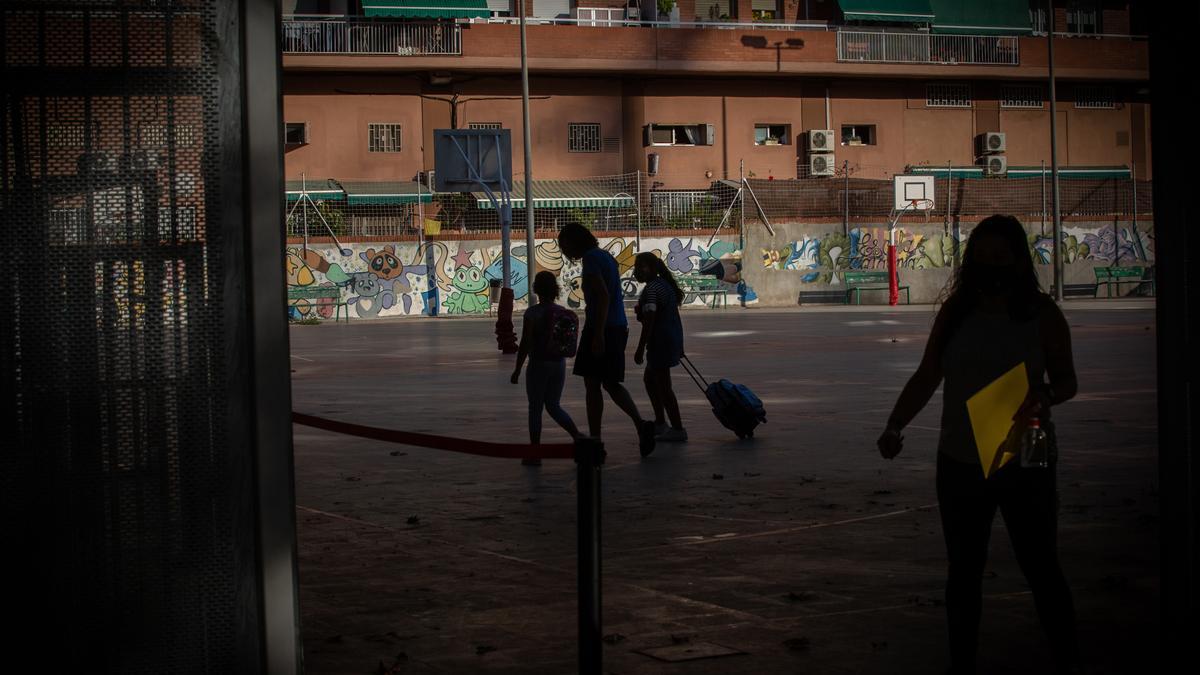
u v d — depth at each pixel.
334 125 45.00
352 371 20.31
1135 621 5.19
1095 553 6.45
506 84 46.44
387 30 44.69
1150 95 4.04
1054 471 4.24
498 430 12.47
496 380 18.31
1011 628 5.13
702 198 46.28
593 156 47.28
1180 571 4.02
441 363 21.92
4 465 3.49
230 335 3.55
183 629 3.55
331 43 44.28
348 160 45.12
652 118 47.72
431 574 6.33
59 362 3.50
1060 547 6.61
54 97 3.48
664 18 47.66
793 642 4.91
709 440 11.45
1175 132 3.96
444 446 4.41
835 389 15.74
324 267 42.62
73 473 3.50
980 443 4.18
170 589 3.54
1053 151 44.34
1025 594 5.67
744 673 4.60
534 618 5.45
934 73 49.38
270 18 3.55
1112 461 9.54
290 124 44.75
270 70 3.54
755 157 48.72
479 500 8.55
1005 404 4.19
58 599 3.51
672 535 7.17
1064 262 48.09
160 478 3.53
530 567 6.45
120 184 3.50
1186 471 4.00
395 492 8.92
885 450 4.42
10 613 3.49
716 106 48.31
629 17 48.22
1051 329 4.27
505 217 30.33
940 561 6.39
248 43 3.53
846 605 5.55
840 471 9.45
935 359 4.41
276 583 3.57
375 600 5.80
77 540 3.51
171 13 3.50
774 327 30.69
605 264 10.16
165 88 3.51
